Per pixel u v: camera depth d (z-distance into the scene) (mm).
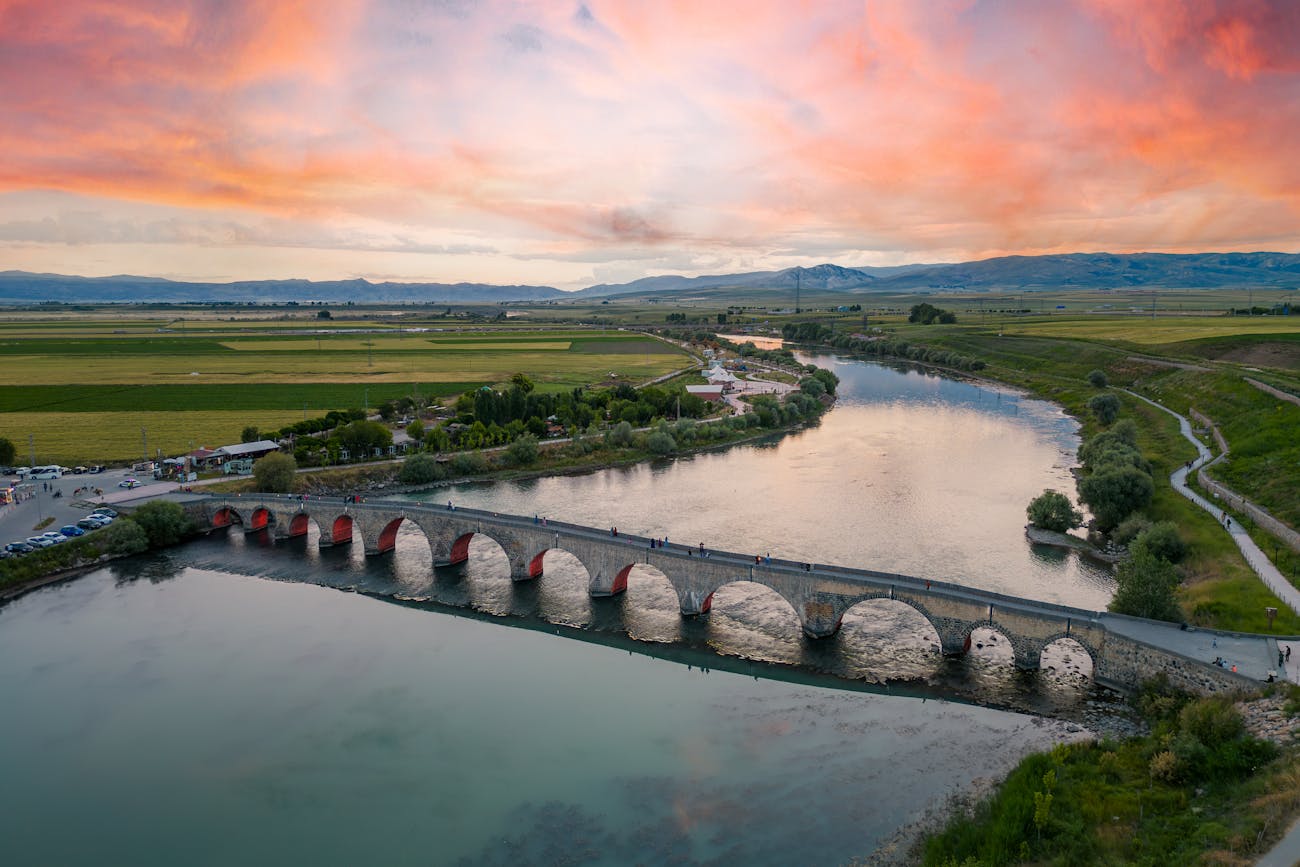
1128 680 91750
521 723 91750
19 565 136000
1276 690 77312
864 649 107000
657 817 74312
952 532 154375
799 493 187000
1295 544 117938
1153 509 149750
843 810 74312
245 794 79938
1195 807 65062
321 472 199875
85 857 71625
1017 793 71250
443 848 71062
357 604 126750
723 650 108250
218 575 140250
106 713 95250
